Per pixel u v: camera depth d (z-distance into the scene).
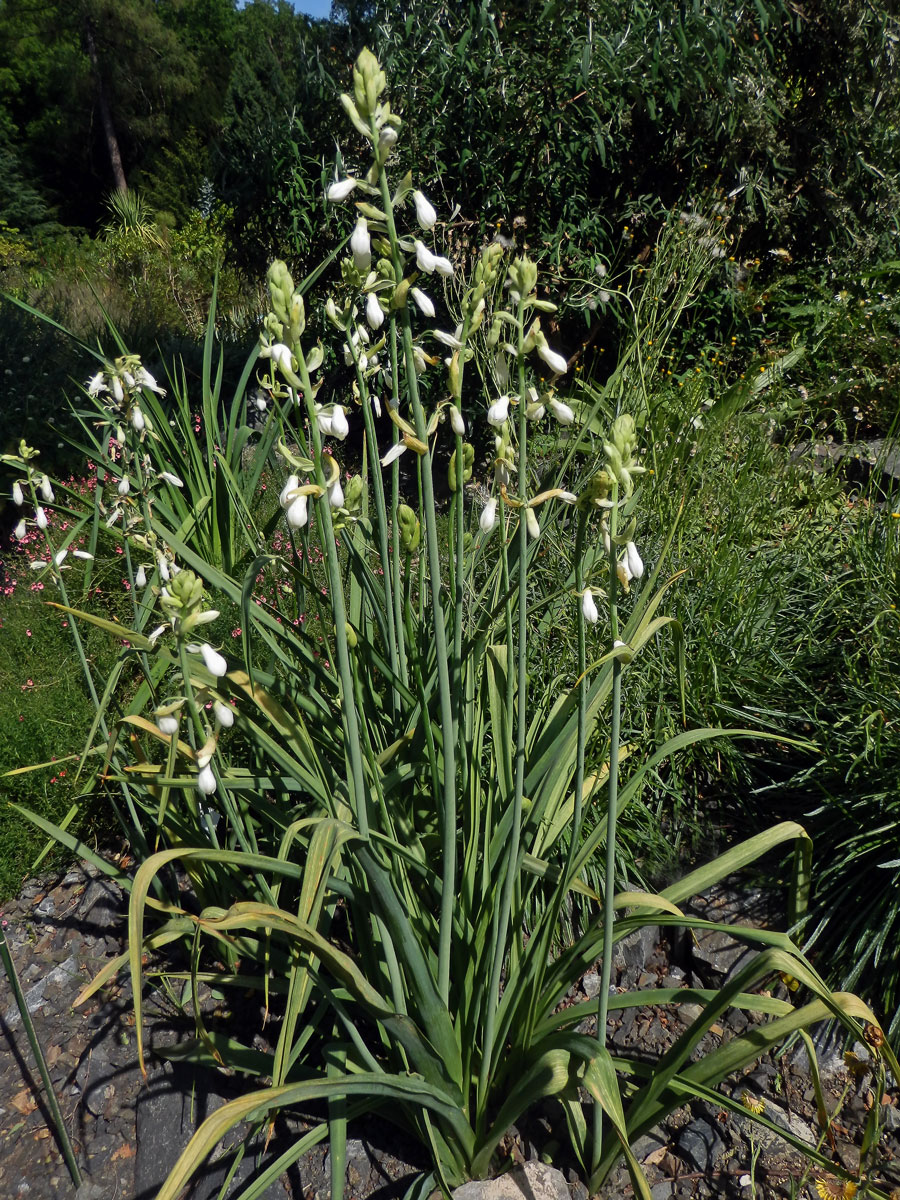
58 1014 2.43
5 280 12.59
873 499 3.63
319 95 5.91
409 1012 1.83
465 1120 1.73
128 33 25.36
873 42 5.61
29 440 5.69
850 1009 1.52
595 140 5.15
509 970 1.98
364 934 1.91
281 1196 1.91
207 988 2.42
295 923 1.43
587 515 1.48
